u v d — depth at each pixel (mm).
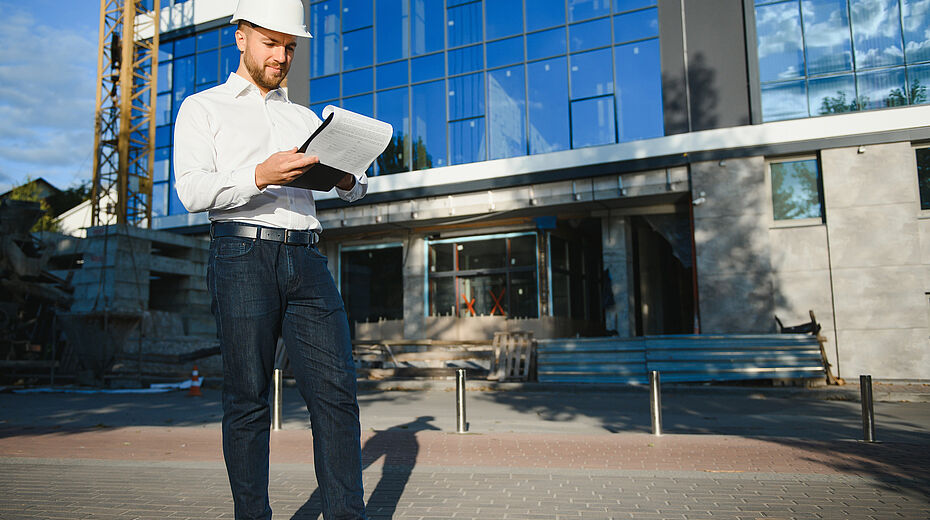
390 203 21281
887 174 15891
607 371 14656
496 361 15711
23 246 19641
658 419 6965
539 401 12227
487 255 21969
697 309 17266
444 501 3812
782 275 16656
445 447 6133
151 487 4281
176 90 26562
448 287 22391
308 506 3672
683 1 18000
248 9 2426
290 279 2330
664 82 17969
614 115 18531
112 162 29750
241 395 2320
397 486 4254
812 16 16938
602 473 4715
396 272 23391
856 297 15922
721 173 17094
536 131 19469
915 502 3758
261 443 2367
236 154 2365
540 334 20734
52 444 6566
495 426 8547
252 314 2277
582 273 23484
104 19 30391
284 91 2605
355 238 24078
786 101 16938
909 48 16203
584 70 19078
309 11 23422
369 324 23516
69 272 20969
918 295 15461
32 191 44062
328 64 22875
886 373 15539
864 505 3691
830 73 16688
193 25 26328
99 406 12320
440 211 20547
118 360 18625
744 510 3590
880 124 15938
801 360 13992
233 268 2277
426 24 21500
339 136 2143
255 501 2332
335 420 2367
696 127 17469
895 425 8516
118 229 20531
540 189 19344
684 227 19422
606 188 18484
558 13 19594
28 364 18344
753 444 6211
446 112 20844
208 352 18219
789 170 16969
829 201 16281
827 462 5160
